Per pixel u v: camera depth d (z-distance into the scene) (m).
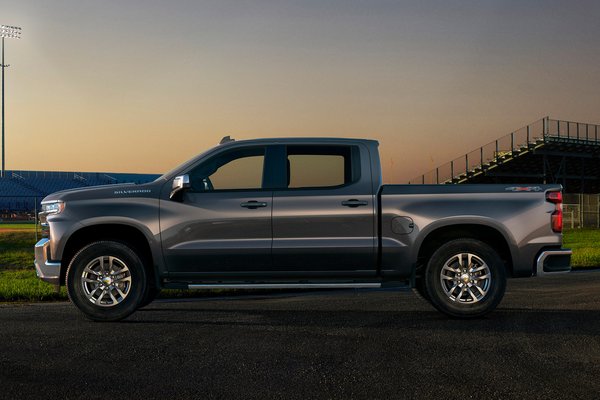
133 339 6.35
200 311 8.34
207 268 7.55
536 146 47.12
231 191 7.64
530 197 7.50
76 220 7.59
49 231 7.66
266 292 10.77
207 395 4.39
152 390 4.51
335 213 7.45
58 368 5.15
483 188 7.51
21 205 72.50
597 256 17.67
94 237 7.93
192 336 6.49
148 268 7.76
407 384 4.62
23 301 10.33
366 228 7.45
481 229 7.68
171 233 7.52
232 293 10.71
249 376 4.88
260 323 7.27
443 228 7.63
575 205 39.16
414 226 7.41
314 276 7.54
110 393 4.44
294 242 7.43
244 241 7.47
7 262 20.48
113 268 7.59
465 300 7.40
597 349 5.75
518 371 4.97
